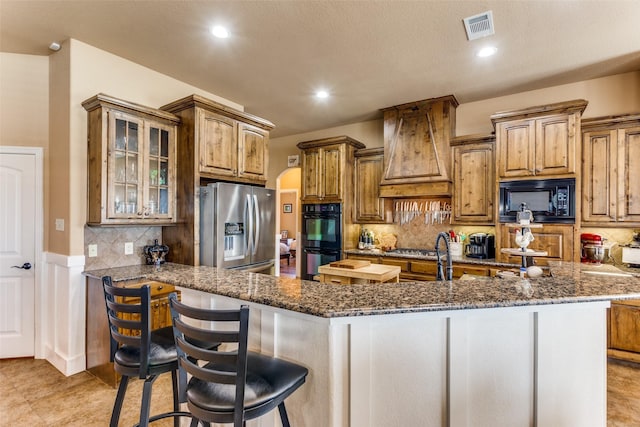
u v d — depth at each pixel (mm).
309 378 1386
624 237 3432
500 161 3627
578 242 3219
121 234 3121
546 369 1392
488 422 1389
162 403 2371
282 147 6234
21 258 3055
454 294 1411
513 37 2734
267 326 1524
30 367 2904
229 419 1142
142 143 2973
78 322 2814
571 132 3275
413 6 2342
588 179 3332
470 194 3990
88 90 2891
